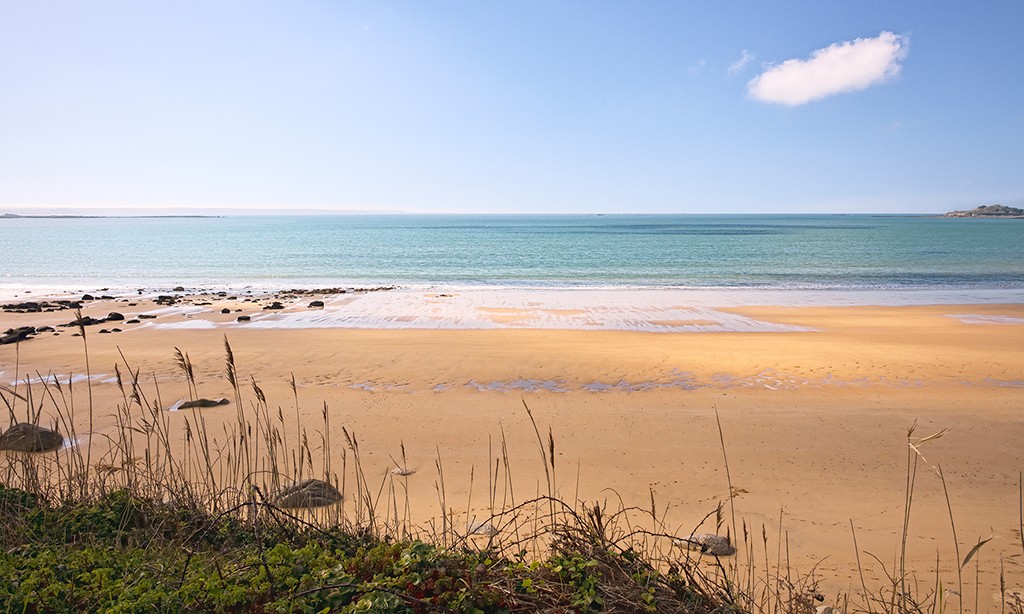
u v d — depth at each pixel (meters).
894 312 22.45
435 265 47.19
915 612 4.16
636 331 18.33
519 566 3.62
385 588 3.26
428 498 6.75
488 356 14.48
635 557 3.74
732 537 5.79
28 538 4.19
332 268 44.97
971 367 13.37
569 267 44.75
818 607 4.32
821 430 9.33
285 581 3.39
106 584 3.42
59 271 42.97
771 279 36.06
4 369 13.14
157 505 4.83
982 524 6.18
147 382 12.07
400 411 10.32
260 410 10.27
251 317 21.08
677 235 99.62
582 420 9.84
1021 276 36.84
